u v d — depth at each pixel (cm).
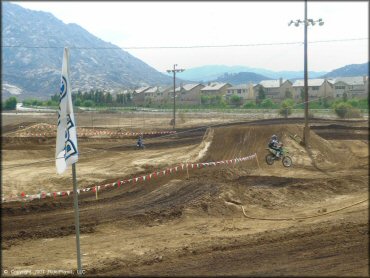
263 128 3094
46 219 1489
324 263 912
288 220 1472
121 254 1129
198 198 1641
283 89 10850
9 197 1814
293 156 2708
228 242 1156
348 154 3106
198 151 2791
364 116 5238
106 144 3662
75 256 1127
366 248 1011
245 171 2266
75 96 10894
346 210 1595
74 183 841
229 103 10175
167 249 1128
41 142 3681
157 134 4384
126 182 2011
